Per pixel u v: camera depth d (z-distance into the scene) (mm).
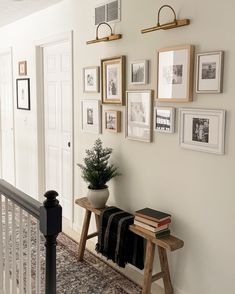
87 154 3195
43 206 1438
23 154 4906
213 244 2270
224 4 2072
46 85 4301
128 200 2969
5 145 5594
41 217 1459
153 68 2604
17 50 4812
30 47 4422
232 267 2164
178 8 2357
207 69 2180
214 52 2123
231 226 2152
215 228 2250
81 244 3098
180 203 2484
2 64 5473
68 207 4012
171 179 2541
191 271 2436
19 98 4871
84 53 3385
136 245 2656
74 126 3641
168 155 2549
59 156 4141
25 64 4594
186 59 2305
